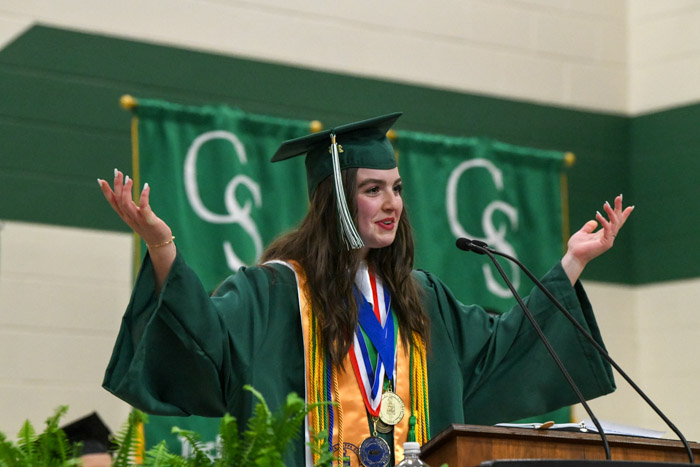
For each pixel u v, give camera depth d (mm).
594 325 6570
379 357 6117
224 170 11844
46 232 11312
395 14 13680
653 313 14438
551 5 14711
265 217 11984
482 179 13305
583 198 14492
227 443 3922
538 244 13484
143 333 5414
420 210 12883
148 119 11648
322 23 13227
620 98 14969
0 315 10969
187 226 11531
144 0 12227
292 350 6055
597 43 14930
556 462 4160
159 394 5617
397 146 13055
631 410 14109
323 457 4117
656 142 14766
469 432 4828
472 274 12922
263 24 12867
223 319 5691
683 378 14039
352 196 6246
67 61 11734
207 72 12445
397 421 6012
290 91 12891
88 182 11594
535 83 14414
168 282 5395
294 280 6184
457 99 13859
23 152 11375
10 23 11531
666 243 14492
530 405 6586
